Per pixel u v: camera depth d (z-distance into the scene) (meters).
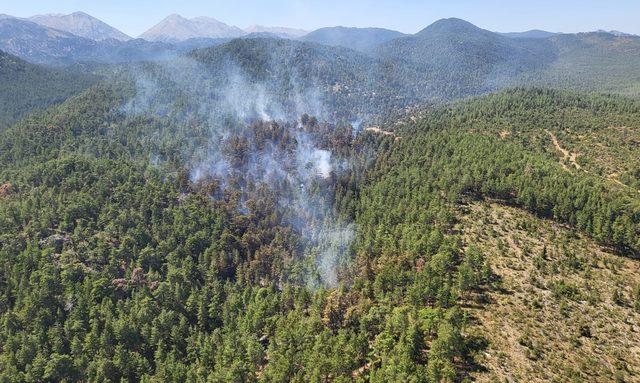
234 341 126.69
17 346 126.94
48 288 144.25
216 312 147.50
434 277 127.56
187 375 117.19
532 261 143.75
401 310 116.69
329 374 105.94
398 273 134.25
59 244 169.00
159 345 129.50
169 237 181.62
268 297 145.25
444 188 196.38
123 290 153.62
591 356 105.56
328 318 125.12
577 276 137.38
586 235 163.12
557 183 186.00
